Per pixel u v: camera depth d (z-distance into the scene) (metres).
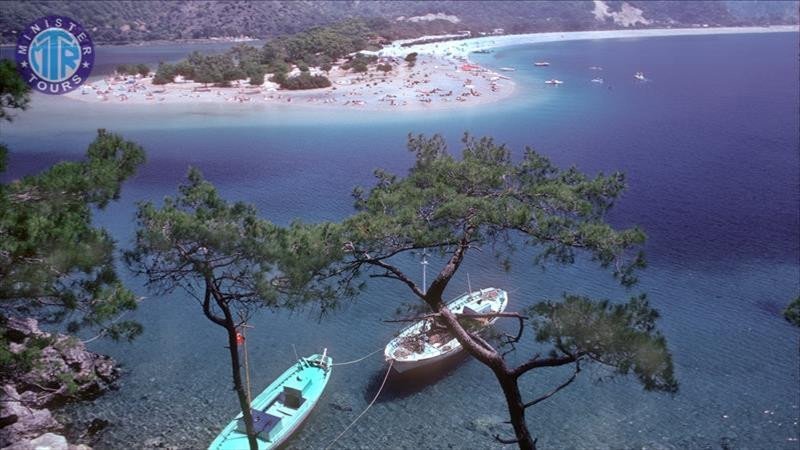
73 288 24.94
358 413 38.66
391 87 162.50
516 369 22.81
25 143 104.19
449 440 36.44
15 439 31.91
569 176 28.09
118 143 26.67
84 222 24.64
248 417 28.70
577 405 39.44
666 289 55.22
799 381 41.88
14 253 21.80
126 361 42.41
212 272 24.50
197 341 45.44
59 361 37.00
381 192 26.69
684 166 96.62
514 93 163.38
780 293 54.69
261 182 86.38
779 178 90.75
